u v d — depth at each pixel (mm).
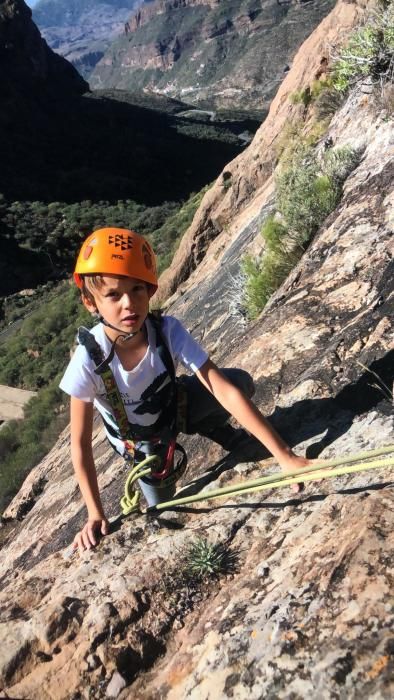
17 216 94438
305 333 3352
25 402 36500
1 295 76562
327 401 2627
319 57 15016
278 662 1388
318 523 1868
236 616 1657
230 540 2066
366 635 1324
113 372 2133
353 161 6117
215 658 1541
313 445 2361
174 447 2357
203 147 160125
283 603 1557
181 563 2012
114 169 132875
